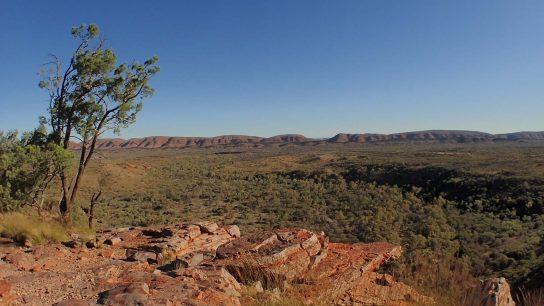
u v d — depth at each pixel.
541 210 46.91
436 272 6.91
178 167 144.25
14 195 15.76
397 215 49.00
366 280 8.62
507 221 43.84
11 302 5.70
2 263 8.47
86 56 17.45
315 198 69.12
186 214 59.28
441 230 38.66
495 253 27.91
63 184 17.28
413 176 83.38
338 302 7.36
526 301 7.39
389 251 10.45
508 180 60.81
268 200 70.06
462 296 6.23
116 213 54.66
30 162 16.02
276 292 7.32
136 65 17.92
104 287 6.60
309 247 9.66
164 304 5.46
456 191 65.88
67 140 17.86
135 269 8.80
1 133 17.20
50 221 14.73
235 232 15.70
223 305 5.82
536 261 19.75
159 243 12.72
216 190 86.25
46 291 6.38
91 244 12.09
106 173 94.00
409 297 7.22
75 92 17.64
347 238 38.19
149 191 83.81
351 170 103.12
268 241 9.76
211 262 8.85
